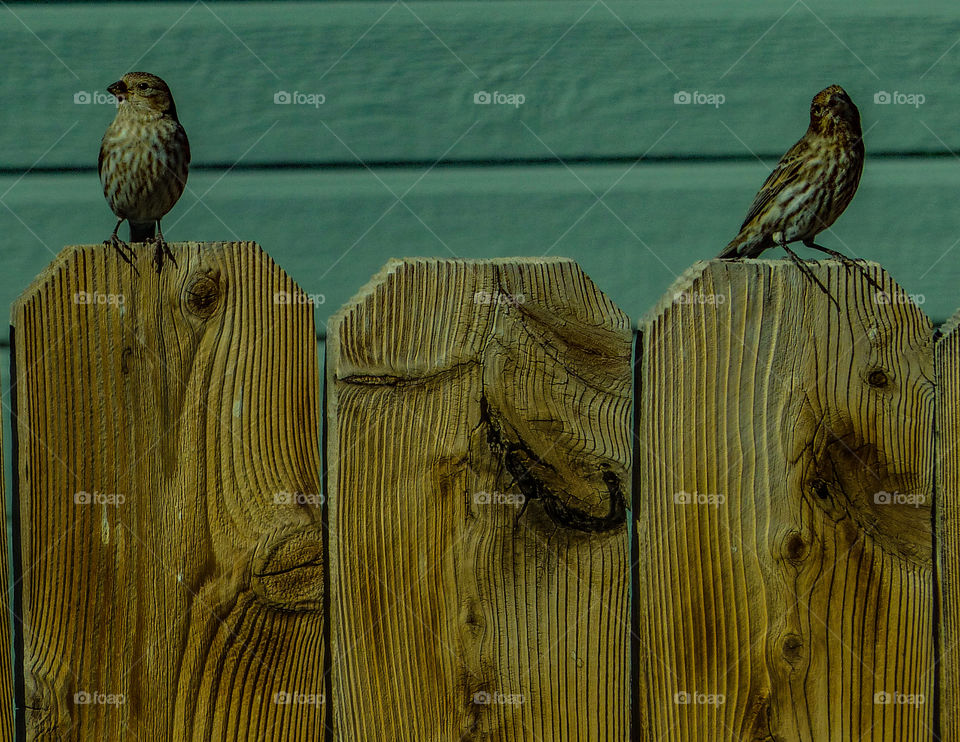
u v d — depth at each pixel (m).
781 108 2.93
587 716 1.71
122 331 1.64
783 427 1.71
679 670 1.73
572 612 1.70
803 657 1.74
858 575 1.73
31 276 2.88
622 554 1.70
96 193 2.91
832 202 2.75
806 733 1.74
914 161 2.97
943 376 1.75
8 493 2.71
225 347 1.66
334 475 1.66
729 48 2.92
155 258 1.65
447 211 2.92
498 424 1.67
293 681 1.69
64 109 2.87
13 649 1.71
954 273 2.97
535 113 2.92
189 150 2.86
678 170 2.94
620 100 2.92
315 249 2.91
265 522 1.67
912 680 1.75
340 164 2.91
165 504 1.66
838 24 2.92
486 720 1.70
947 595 1.76
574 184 2.93
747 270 1.70
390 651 1.69
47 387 1.63
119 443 1.65
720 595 1.72
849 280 1.71
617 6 2.90
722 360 1.70
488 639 1.69
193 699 1.68
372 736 1.69
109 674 1.67
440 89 2.90
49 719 1.66
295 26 2.88
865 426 1.72
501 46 2.90
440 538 1.68
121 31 2.86
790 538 1.72
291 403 1.68
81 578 1.65
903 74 2.94
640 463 1.71
